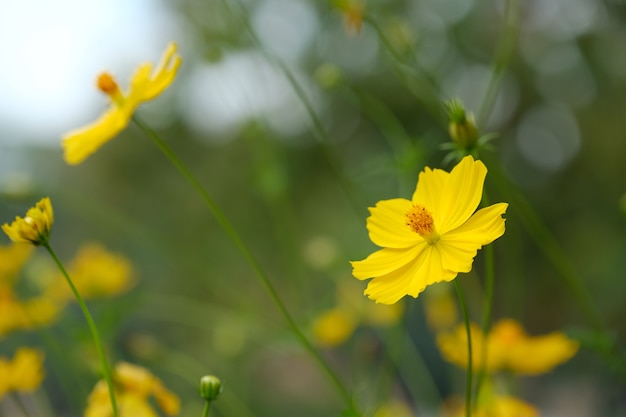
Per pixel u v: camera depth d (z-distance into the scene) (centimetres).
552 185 285
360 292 101
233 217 206
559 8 268
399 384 108
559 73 292
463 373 113
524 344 81
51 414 90
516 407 81
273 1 207
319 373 100
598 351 82
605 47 278
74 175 260
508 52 85
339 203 225
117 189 263
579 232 268
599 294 225
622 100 282
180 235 230
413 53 90
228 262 166
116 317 96
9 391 80
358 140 229
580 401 143
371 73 241
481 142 76
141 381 77
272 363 164
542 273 225
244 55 114
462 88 254
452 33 264
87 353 89
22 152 199
